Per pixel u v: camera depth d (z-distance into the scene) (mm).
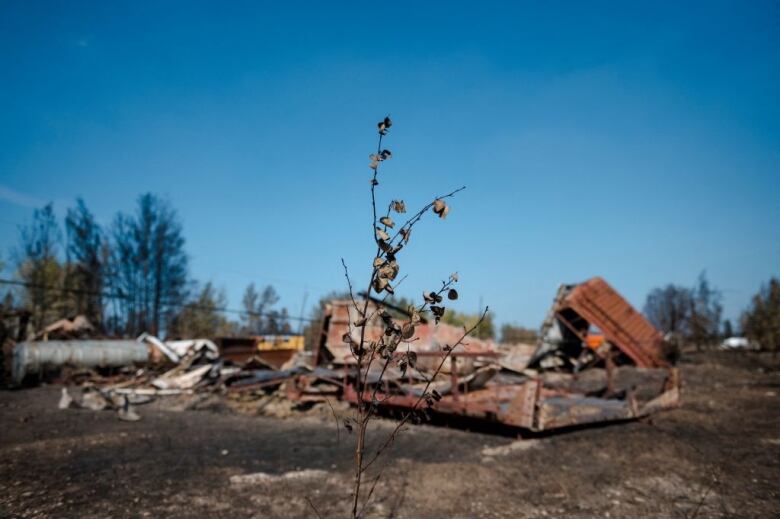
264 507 4570
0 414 10781
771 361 21672
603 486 5371
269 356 21953
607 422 9141
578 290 16594
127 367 19562
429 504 4734
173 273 38188
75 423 9578
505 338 27891
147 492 4945
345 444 7531
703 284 33594
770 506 4754
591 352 16844
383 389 10109
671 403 10305
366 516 4379
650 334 16672
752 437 7863
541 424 7508
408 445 7441
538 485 5398
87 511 4375
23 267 31031
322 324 15320
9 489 4934
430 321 15820
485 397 9945
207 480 5410
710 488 5316
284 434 8484
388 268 2443
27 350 17547
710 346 32750
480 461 6422
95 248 34688
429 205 2510
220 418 10680
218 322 39031
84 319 23453
